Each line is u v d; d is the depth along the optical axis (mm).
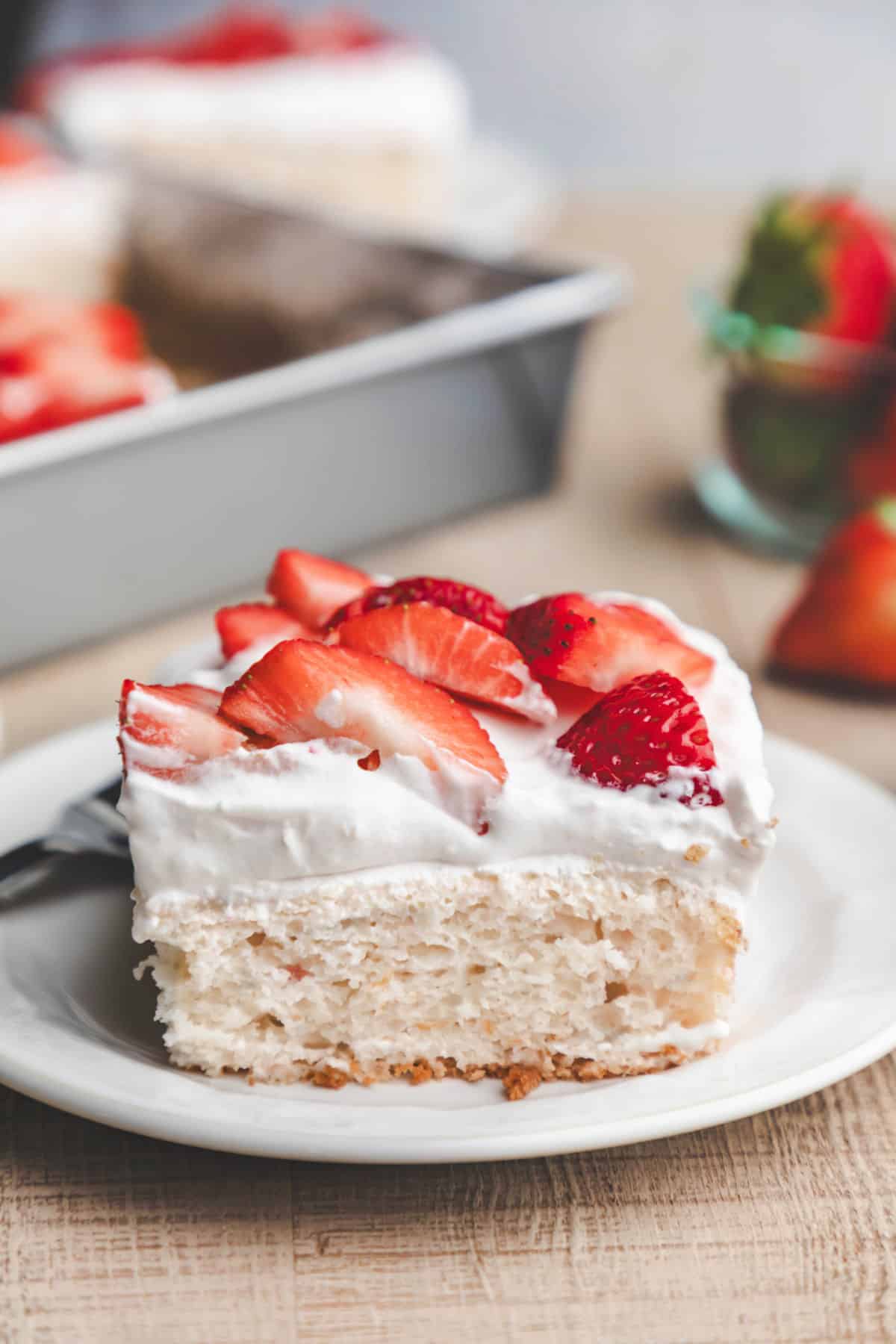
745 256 615
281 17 928
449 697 440
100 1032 438
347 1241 414
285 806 429
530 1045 442
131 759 433
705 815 431
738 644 588
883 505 574
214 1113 414
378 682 435
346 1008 440
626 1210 419
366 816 431
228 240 740
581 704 449
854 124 1540
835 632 561
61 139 827
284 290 729
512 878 434
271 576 472
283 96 841
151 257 775
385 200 868
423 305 680
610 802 433
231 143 845
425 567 612
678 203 1054
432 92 860
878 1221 418
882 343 599
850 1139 432
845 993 441
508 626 456
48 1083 417
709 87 1544
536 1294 407
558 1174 424
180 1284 407
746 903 435
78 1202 419
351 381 583
